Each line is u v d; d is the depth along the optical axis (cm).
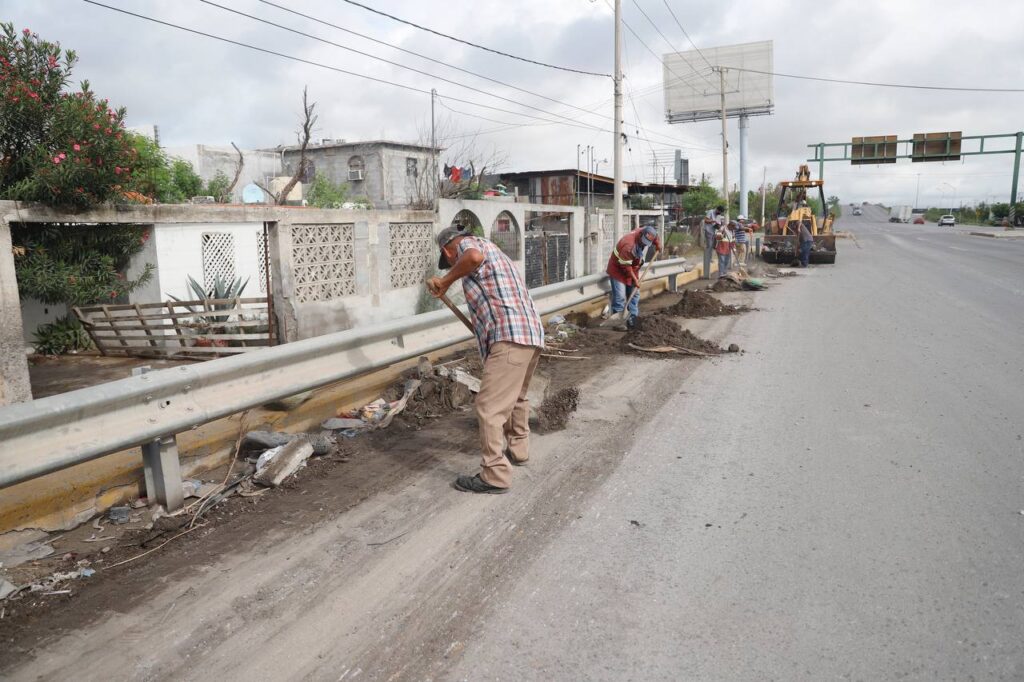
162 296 1162
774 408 584
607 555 335
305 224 1008
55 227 815
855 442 495
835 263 2330
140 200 775
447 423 546
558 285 912
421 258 1272
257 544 350
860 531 357
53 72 680
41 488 356
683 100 4428
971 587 301
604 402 605
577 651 262
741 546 342
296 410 515
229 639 271
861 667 251
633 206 4138
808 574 315
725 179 3209
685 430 527
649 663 255
